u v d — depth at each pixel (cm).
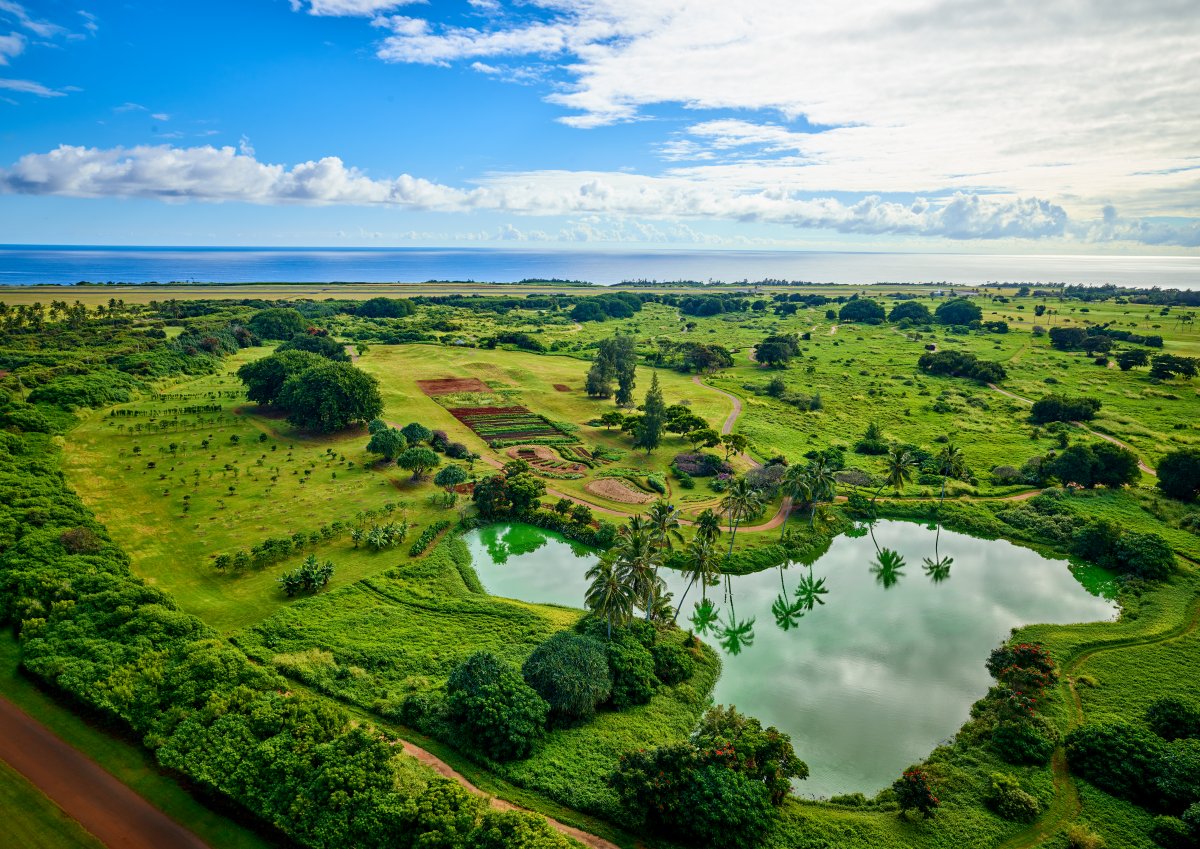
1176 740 5528
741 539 10188
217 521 9538
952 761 5803
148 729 5278
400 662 6619
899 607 8731
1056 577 9600
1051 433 15475
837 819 5106
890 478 11831
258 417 14350
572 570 9175
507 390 17950
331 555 8850
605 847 4694
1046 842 4888
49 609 6688
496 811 4556
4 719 5456
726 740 5278
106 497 9969
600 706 6241
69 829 4522
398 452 11850
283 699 5466
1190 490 11356
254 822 4656
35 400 13088
